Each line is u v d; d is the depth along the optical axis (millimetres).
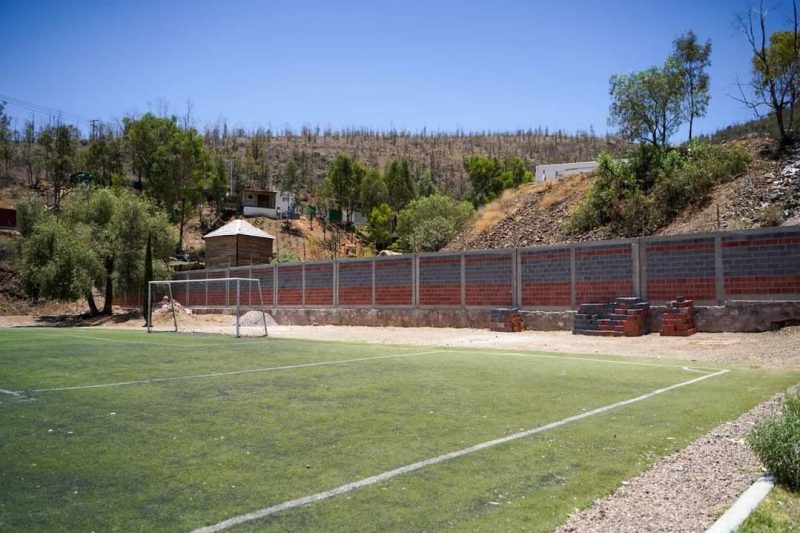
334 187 103312
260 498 4984
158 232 47344
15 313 51688
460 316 28531
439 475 5629
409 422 7863
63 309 53688
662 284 21875
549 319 25078
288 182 109062
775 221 26938
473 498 5020
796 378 11820
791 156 33594
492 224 46375
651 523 4559
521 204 46938
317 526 4391
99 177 87625
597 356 16672
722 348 17234
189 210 77688
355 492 5148
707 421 7949
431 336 25297
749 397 9695
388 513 4664
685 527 4492
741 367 13859
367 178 101000
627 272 22891
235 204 97750
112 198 48500
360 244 93062
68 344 21719
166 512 4656
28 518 4523
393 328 30297
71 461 6078
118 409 8852
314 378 12109
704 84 38406
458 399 9570
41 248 43094
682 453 6457
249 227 55406
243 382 11586
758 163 34219
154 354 17672
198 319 39906
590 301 23969
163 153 73812
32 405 9219
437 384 11195
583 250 24281
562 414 8375
